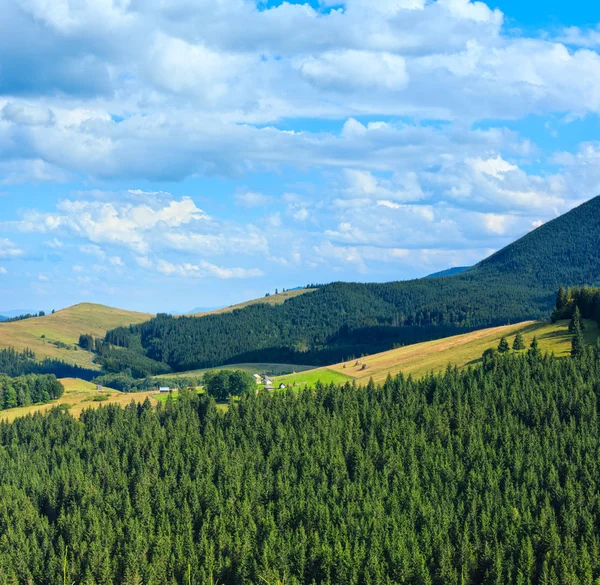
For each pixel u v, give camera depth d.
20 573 147.12
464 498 151.88
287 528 151.75
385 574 130.25
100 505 174.50
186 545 149.00
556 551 126.69
